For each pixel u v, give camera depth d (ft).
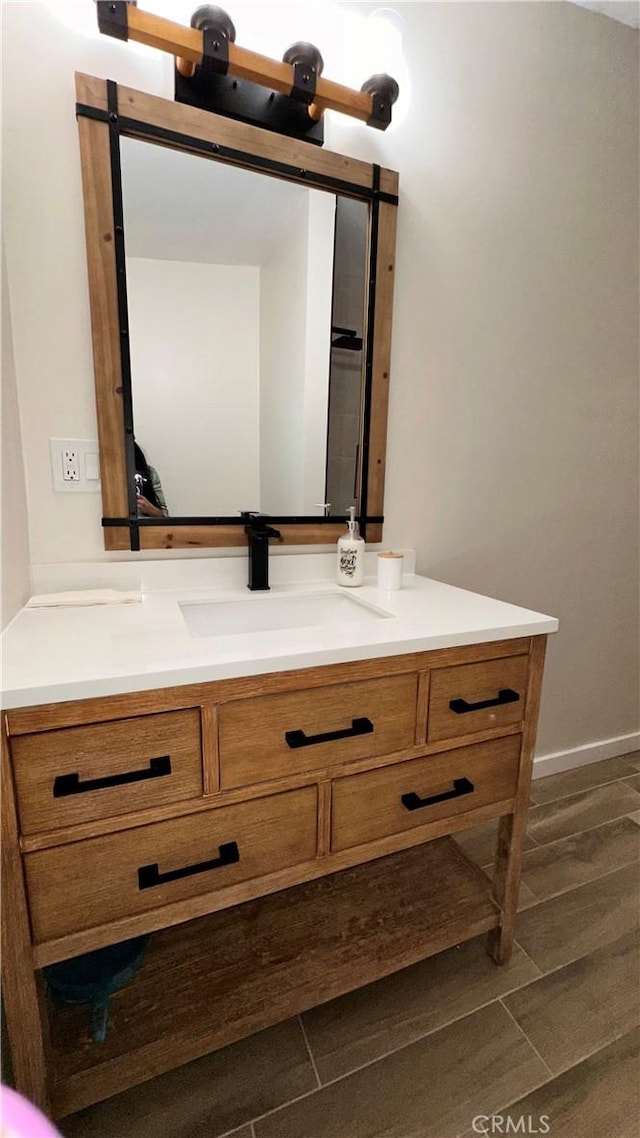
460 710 3.39
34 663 2.53
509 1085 3.23
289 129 3.90
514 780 3.78
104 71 3.35
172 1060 2.97
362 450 4.66
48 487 3.67
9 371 3.29
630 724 7.26
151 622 3.26
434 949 3.70
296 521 4.52
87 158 3.34
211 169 3.72
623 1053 3.42
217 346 3.98
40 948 2.50
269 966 3.49
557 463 5.85
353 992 3.82
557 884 4.88
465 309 4.93
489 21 4.50
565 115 5.08
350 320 4.38
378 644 2.99
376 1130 3.00
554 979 3.95
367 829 3.27
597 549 6.39
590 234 5.48
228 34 3.31
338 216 4.19
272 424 4.27
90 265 3.47
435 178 4.53
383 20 3.93
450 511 5.31
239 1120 3.04
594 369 5.84
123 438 3.77
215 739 2.70
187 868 2.74
